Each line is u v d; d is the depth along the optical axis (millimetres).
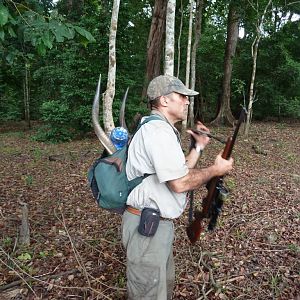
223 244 3982
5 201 5504
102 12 11289
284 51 16844
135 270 2150
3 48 3205
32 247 3842
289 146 11086
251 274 3385
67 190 6105
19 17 2713
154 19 13906
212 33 19312
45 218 4750
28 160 8922
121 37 11727
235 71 18016
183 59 17781
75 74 11516
